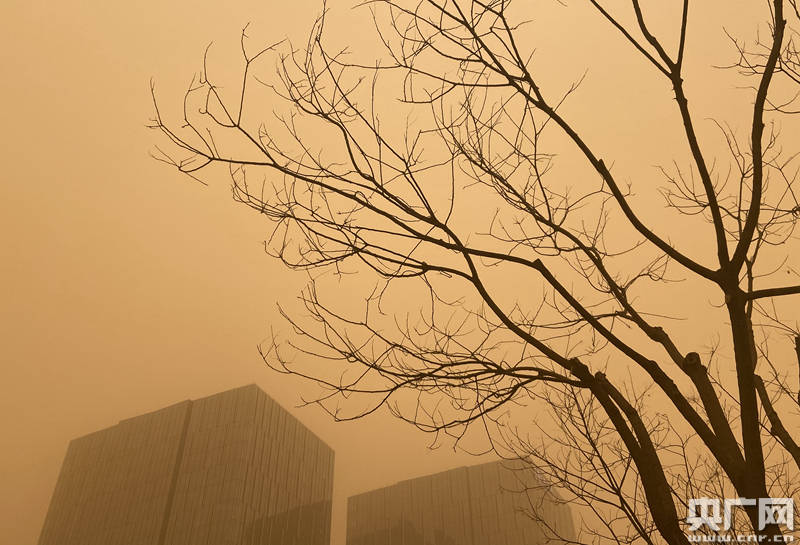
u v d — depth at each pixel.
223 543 76.62
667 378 6.29
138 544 81.50
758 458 5.20
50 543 89.81
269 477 89.00
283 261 7.02
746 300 5.69
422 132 7.05
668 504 5.98
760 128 5.92
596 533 8.07
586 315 6.52
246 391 97.12
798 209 7.30
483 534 92.62
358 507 110.31
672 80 6.30
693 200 7.52
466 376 6.93
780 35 6.01
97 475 97.19
